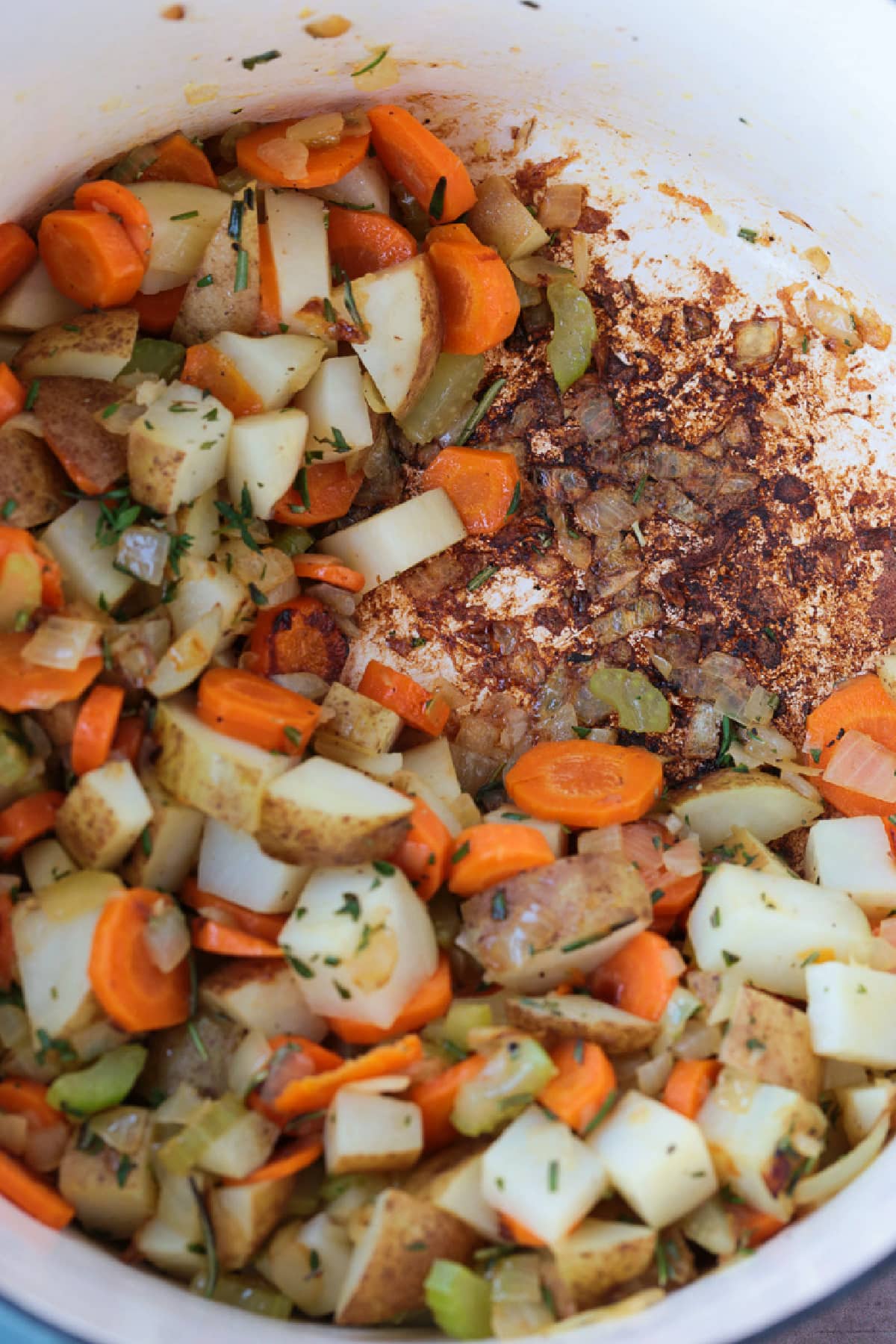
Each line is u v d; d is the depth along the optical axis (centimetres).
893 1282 56
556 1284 47
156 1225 48
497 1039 49
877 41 48
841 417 54
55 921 48
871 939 51
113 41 47
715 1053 50
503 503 54
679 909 52
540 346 54
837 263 53
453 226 53
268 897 50
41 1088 48
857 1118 49
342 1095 48
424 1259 47
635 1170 47
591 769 53
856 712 55
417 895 50
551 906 50
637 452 54
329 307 51
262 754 50
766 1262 47
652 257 54
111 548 50
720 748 55
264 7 48
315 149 51
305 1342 46
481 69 51
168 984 49
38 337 50
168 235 50
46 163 49
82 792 48
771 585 55
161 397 50
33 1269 45
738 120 51
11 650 48
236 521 51
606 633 55
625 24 49
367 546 53
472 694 55
